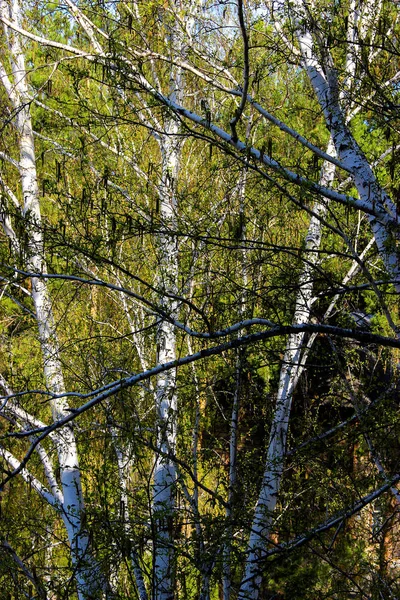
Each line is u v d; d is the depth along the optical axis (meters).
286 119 8.58
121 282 9.69
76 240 6.50
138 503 7.71
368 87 6.72
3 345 9.97
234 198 8.26
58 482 10.68
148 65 9.33
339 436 7.44
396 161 6.28
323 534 6.45
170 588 7.62
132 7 8.45
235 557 6.82
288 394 8.26
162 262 7.68
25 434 5.25
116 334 11.25
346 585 5.84
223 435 9.56
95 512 7.26
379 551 6.25
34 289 9.02
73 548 7.75
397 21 7.33
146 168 9.85
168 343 8.54
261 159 5.98
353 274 8.63
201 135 6.16
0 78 9.54
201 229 6.88
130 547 6.87
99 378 8.66
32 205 9.08
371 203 6.05
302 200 6.05
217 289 7.68
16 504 9.26
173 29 8.12
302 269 6.34
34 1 8.65
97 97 8.79
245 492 7.90
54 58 8.51
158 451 7.63
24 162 9.36
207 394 8.58
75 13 7.65
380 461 6.52
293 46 7.23
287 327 5.13
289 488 7.91
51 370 8.96
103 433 8.51
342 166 6.45
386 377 8.91
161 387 8.20
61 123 7.51
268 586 5.75
